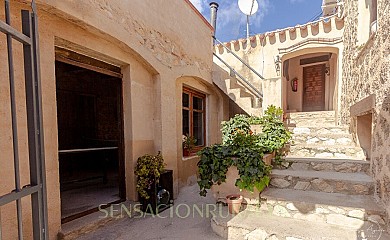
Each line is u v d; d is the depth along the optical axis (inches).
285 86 335.0
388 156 93.9
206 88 240.2
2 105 79.0
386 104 96.0
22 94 85.3
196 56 211.6
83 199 145.9
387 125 95.3
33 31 50.2
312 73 352.2
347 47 192.1
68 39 103.1
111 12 117.5
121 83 143.0
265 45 261.7
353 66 163.8
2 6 79.3
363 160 137.7
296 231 95.1
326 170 137.3
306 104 355.6
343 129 183.5
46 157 95.2
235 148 130.2
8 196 41.1
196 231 113.3
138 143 146.6
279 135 155.9
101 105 272.2
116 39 121.6
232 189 125.3
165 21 167.8
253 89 238.7
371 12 136.1
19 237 45.3
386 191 95.0
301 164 141.7
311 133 181.9
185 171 198.2
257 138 154.2
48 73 96.3
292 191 124.0
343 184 117.6
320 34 238.7
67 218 111.8
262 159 123.3
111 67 141.0
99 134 272.1
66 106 247.3
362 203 103.5
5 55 80.4
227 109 271.7
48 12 92.7
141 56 142.3
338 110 231.0
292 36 249.9
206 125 247.4
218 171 126.0
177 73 181.3
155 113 161.6
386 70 95.7
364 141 146.3
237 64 275.1
